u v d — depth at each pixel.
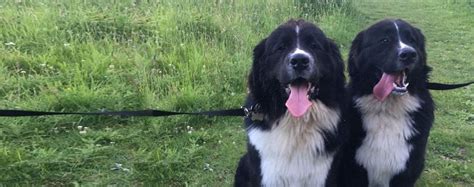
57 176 1.69
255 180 1.42
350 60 1.60
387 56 1.47
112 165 1.79
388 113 1.48
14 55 2.55
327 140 1.38
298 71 1.29
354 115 1.52
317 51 1.38
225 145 1.98
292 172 1.36
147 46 2.87
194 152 1.87
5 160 1.69
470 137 2.21
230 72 2.62
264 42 1.44
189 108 2.24
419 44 1.57
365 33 1.57
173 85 2.37
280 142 1.36
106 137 1.95
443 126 2.35
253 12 3.88
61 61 2.58
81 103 2.14
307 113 1.35
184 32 3.08
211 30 3.25
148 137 2.00
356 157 1.52
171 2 3.62
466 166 1.89
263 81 1.41
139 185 1.69
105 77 2.41
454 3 6.28
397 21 1.54
